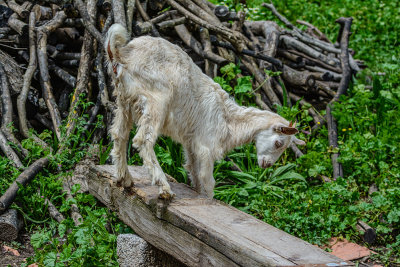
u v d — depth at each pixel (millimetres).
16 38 6293
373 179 5711
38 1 6648
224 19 7102
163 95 3812
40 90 6285
